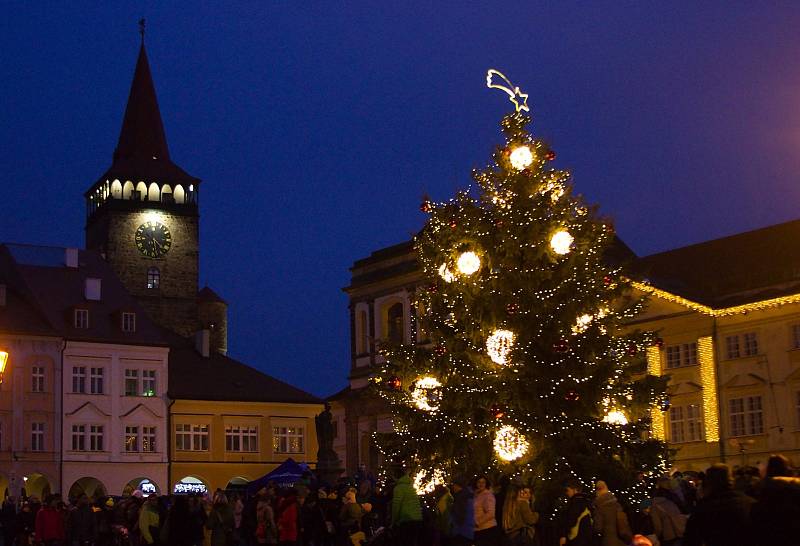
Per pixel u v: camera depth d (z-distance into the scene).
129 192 144.00
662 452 39.44
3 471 94.44
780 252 77.44
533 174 40.19
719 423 70.44
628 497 37.53
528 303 38.97
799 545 14.61
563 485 37.47
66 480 96.69
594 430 38.78
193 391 103.94
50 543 46.06
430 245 40.75
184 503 35.59
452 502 31.81
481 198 40.91
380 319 89.12
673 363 73.56
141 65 150.88
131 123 148.62
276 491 41.97
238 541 44.59
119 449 99.62
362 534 36.56
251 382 107.88
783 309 68.31
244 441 104.88
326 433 58.88
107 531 46.59
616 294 40.38
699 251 82.75
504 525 29.94
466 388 39.41
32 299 99.88
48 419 97.00
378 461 87.69
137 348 101.81
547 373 38.81
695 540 15.56
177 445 102.19
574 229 40.09
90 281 103.75
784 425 67.44
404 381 41.25
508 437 38.03
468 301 39.44
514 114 40.84
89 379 99.38
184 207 145.75
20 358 96.62
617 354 39.56
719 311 70.88
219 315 152.38
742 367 69.88
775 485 14.92
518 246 39.31
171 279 144.00
